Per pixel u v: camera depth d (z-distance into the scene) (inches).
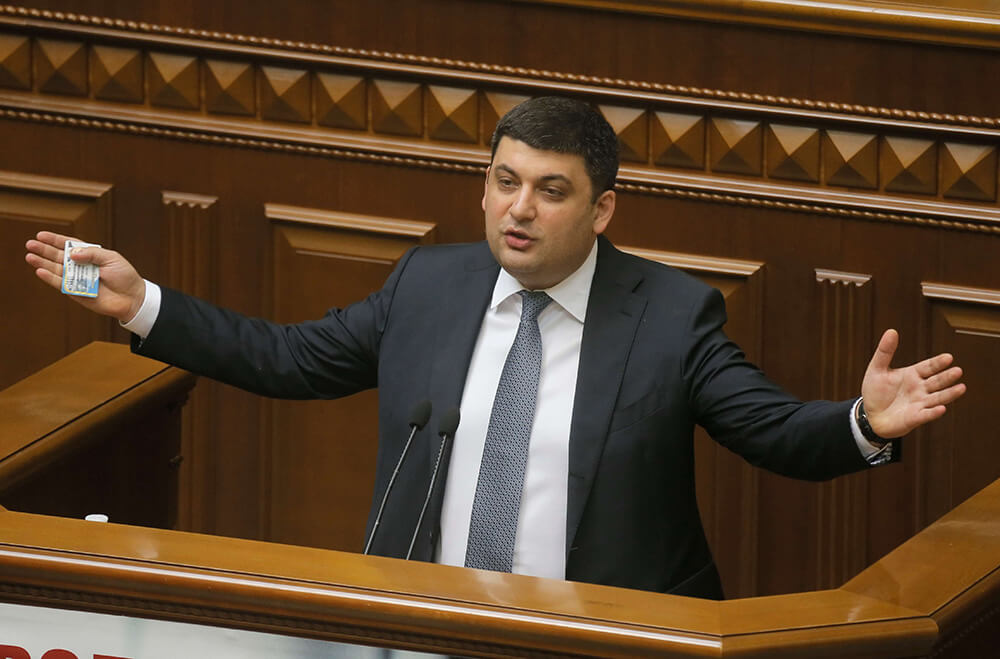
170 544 335.3
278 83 603.8
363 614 314.8
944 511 565.3
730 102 555.2
